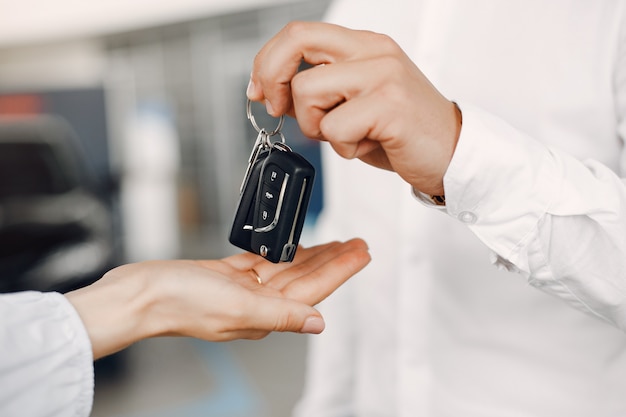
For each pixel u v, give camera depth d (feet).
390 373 3.49
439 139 1.88
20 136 11.10
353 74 1.79
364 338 3.65
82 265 9.99
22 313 1.80
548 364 2.82
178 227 21.44
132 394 9.54
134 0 22.11
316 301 2.26
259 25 19.65
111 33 23.09
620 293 2.04
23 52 24.61
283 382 9.86
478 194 1.96
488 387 2.95
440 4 3.04
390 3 3.43
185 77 21.62
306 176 2.20
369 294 3.51
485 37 2.88
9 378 1.72
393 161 1.93
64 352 1.81
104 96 22.02
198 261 2.44
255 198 2.43
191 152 21.74
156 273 2.06
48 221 9.97
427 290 3.10
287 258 2.28
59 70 23.79
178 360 10.91
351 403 3.92
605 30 2.56
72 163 11.42
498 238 2.04
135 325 2.01
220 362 10.78
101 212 11.03
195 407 9.07
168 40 21.75
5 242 9.34
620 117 2.51
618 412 2.74
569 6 2.67
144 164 21.71
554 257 2.05
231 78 20.80
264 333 2.18
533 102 2.73
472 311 2.97
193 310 2.05
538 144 2.03
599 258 2.01
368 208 3.43
